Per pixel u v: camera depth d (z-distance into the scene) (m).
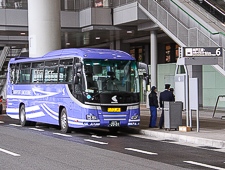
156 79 58.84
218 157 21.17
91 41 72.94
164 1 50.97
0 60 84.38
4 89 89.31
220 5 50.50
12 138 29.06
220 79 54.00
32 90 37.31
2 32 60.53
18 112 39.91
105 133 32.66
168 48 73.31
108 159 20.58
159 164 19.19
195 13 47.84
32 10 46.31
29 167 18.61
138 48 79.12
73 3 59.91
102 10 58.00
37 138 29.19
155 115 33.12
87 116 29.94
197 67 55.59
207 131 29.81
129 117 30.77
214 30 44.75
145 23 56.53
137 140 28.12
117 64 31.00
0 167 18.62
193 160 20.28
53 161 20.08
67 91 31.98
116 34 64.06
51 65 34.66
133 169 18.02
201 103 55.72
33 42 46.28
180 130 30.36
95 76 30.38
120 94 30.58
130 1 54.78
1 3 57.28
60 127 36.09
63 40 70.62
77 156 21.52
